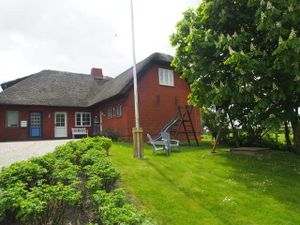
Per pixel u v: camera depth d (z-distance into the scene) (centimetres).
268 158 1061
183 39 1161
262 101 890
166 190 656
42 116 2241
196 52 1059
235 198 620
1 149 1232
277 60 798
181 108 1959
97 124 2366
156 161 980
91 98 2494
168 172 820
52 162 607
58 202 412
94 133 2388
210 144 1656
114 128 2025
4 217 376
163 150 1273
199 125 2217
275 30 794
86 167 587
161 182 716
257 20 872
